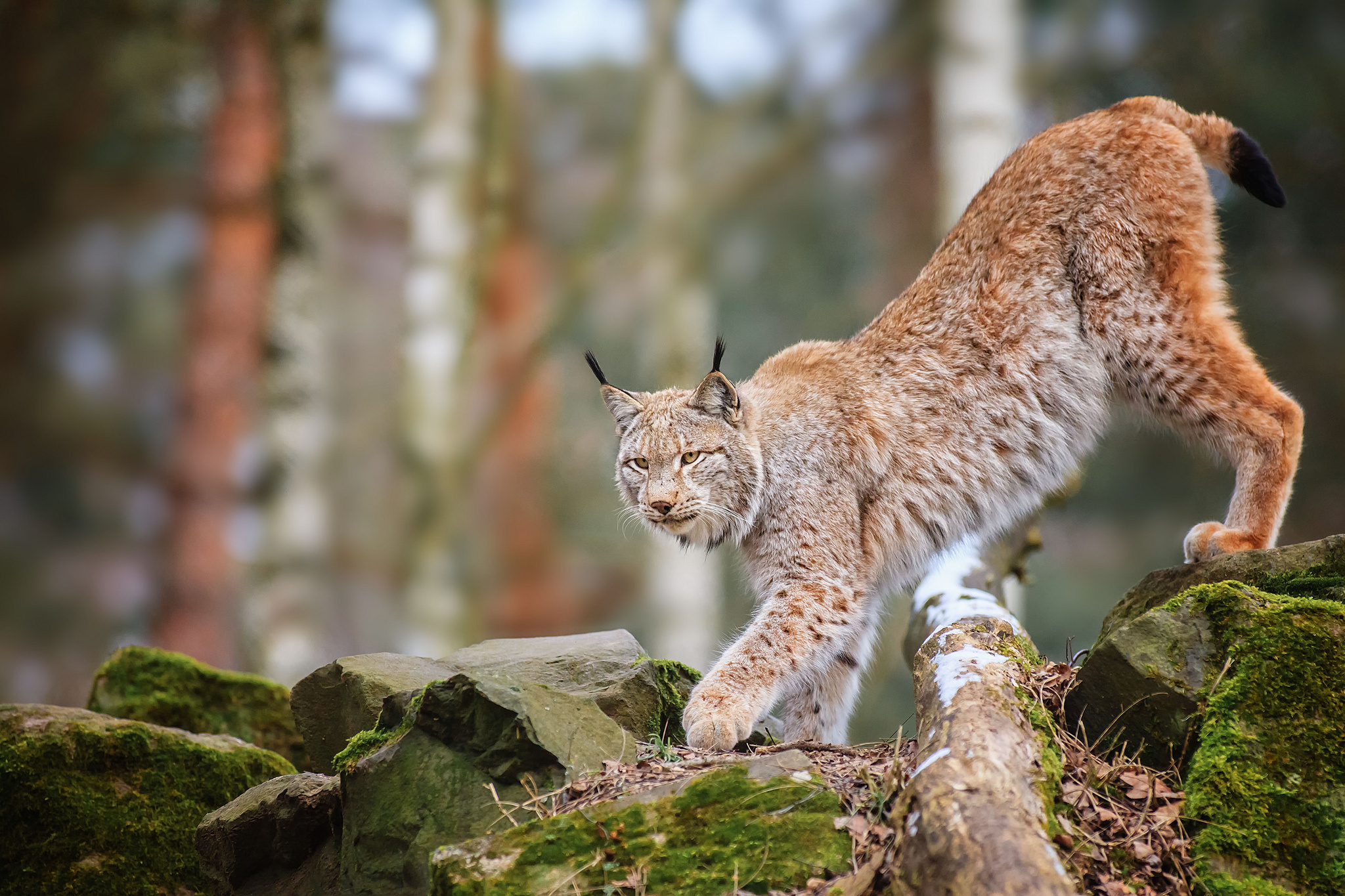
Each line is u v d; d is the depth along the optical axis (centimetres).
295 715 644
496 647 675
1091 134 692
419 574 1609
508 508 1841
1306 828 417
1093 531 1909
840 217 2128
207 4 1557
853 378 715
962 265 713
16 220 1733
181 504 1420
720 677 637
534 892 419
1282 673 448
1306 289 1880
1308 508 1794
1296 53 1911
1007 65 1445
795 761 463
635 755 517
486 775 494
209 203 1492
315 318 1523
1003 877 355
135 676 757
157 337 1877
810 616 671
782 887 415
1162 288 659
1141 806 445
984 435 692
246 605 1406
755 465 703
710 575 1808
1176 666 470
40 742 604
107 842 600
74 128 1667
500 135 1769
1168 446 1820
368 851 497
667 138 1845
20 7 1559
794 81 1844
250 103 1509
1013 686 491
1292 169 1888
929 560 716
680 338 1858
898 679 1744
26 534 1766
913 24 1717
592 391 2122
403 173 2162
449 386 1653
